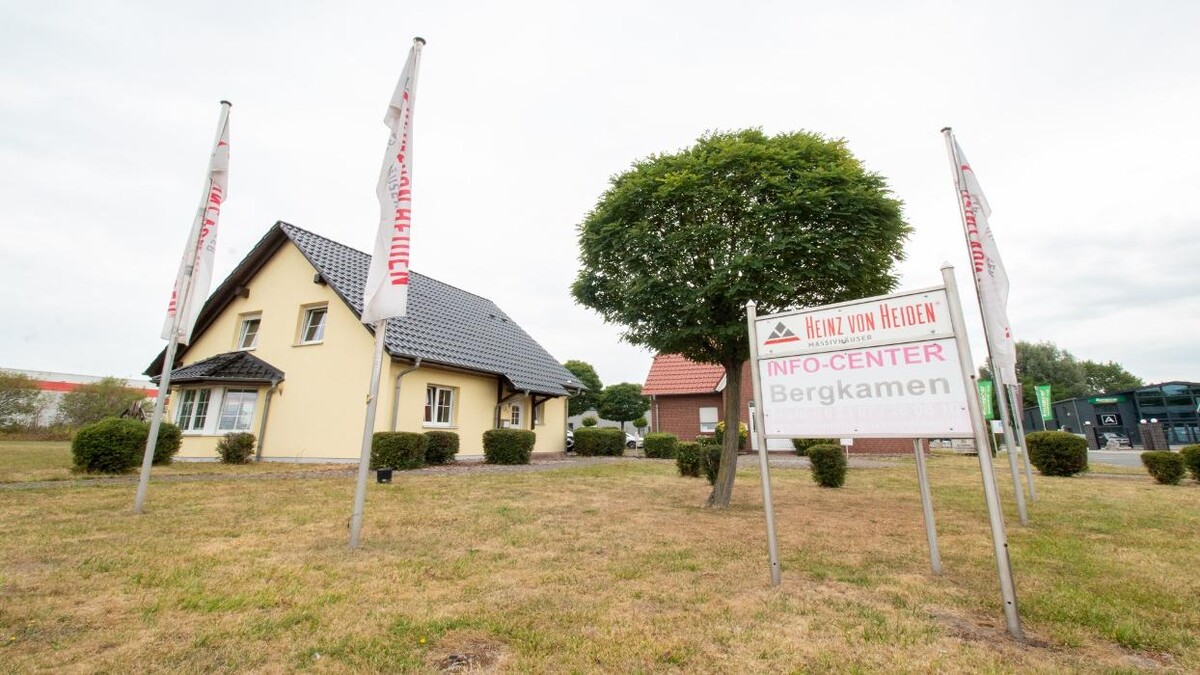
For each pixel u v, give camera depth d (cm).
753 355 421
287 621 284
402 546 464
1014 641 267
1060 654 251
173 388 1495
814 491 895
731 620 292
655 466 1385
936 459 1792
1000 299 708
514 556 434
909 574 388
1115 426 4253
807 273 617
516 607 310
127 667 228
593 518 609
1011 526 589
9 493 702
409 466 1167
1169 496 845
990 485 295
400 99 556
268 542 469
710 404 2380
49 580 347
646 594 336
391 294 513
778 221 633
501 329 2086
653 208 702
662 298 684
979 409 310
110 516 568
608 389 5100
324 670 228
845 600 328
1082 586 357
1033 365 5441
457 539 494
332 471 1127
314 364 1404
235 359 1481
